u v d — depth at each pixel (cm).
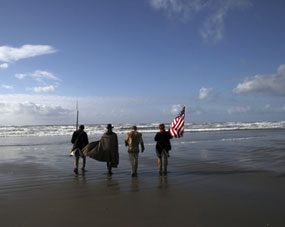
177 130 839
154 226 390
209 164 972
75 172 816
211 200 519
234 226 387
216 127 5031
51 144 1888
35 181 711
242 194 561
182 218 421
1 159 1138
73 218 426
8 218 426
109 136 820
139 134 793
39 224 400
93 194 575
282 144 1708
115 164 822
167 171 848
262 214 436
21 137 2716
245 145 1659
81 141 830
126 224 398
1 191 603
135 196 556
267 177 735
